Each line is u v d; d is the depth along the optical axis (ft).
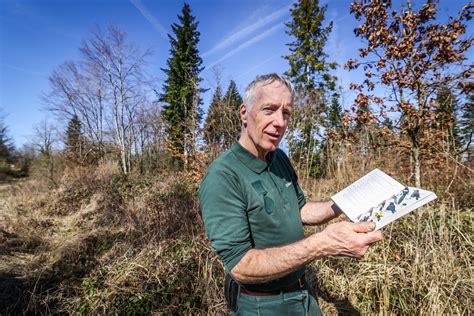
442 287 6.87
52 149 57.26
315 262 8.70
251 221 3.66
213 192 3.44
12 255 13.62
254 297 3.87
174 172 27.84
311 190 13.79
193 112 21.52
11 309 9.42
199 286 9.02
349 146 12.97
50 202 24.23
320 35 43.55
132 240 12.41
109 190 24.97
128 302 8.98
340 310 7.44
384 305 7.07
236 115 17.81
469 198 10.94
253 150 3.87
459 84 8.74
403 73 8.68
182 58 50.34
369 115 9.73
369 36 9.32
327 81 42.14
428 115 9.05
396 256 8.18
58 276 11.17
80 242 13.47
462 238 8.36
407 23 8.39
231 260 3.20
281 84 3.71
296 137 16.93
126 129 59.57
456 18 7.98
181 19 54.39
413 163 10.46
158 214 13.56
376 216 3.18
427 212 9.78
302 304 4.07
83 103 61.57
